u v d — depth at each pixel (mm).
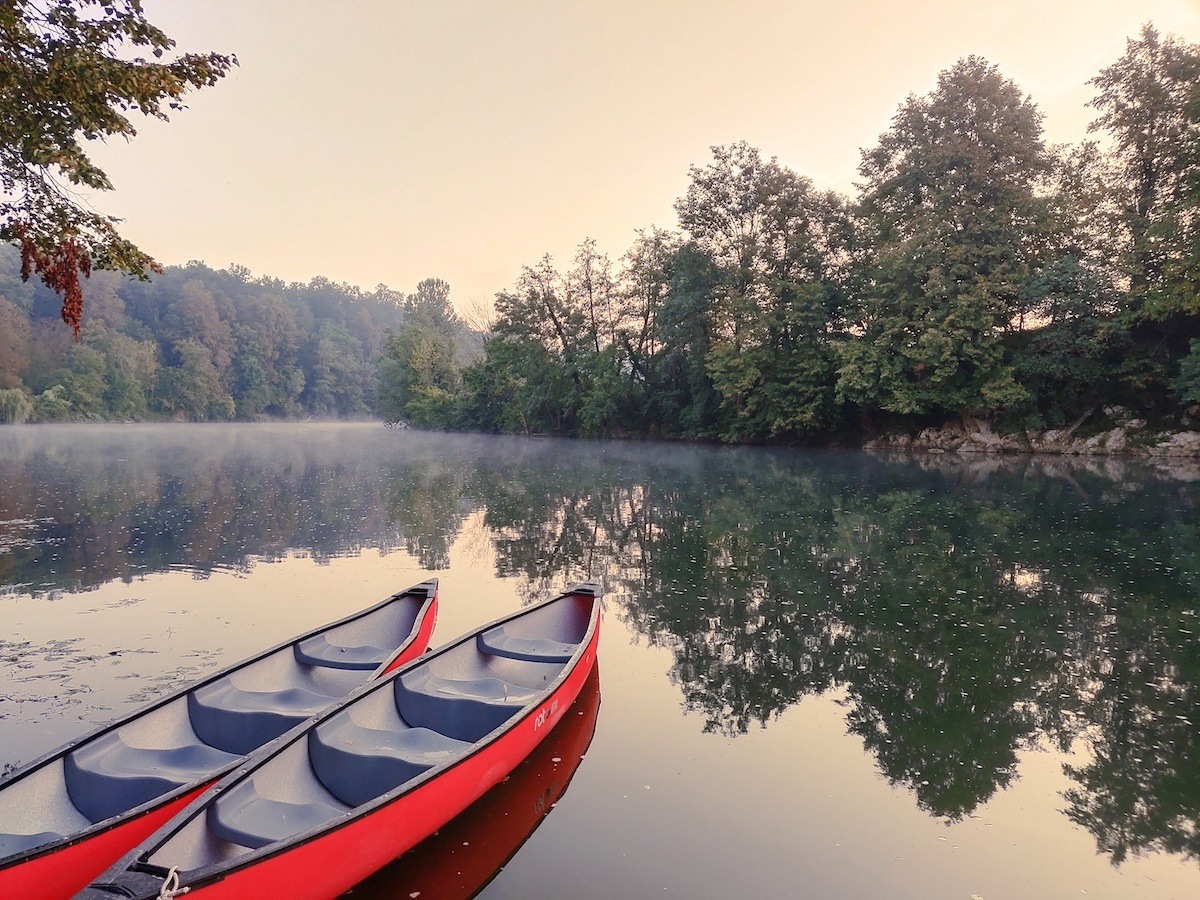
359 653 6895
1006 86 30625
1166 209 27375
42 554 13281
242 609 9766
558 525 16469
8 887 3477
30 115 8523
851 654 8078
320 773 4754
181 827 3621
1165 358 29172
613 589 10852
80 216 9469
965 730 6203
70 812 4289
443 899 4016
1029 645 8336
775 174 38344
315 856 3617
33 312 92438
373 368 136750
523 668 6836
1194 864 4402
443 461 34906
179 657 7871
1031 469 26891
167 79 8812
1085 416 31938
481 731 5480
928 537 14648
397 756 4668
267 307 120500
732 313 39250
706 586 11039
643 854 4445
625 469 29500
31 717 6324
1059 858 4449
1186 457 29141
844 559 12836
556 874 4246
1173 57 27766
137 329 102438
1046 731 6207
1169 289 26953
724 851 4480
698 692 7000
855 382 33500
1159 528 15234
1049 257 30688
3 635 8594
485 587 10891
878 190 34531
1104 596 10336
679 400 47156
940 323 31188
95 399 84938
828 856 4449
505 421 60000
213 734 5359
